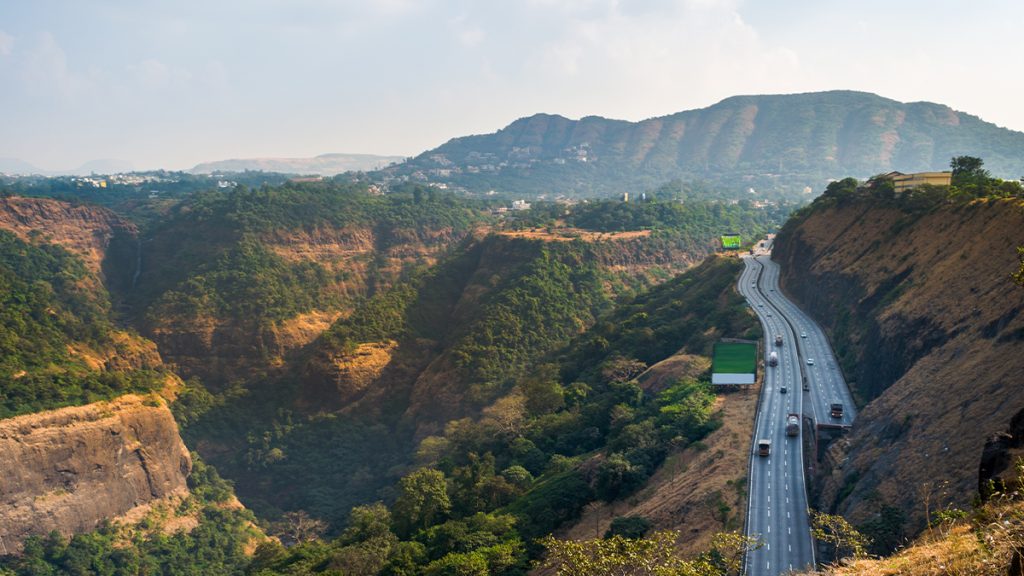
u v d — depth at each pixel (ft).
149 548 432.25
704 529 229.45
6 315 531.09
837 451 256.93
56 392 445.78
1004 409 188.75
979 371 218.38
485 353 599.16
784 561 197.16
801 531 214.90
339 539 354.13
